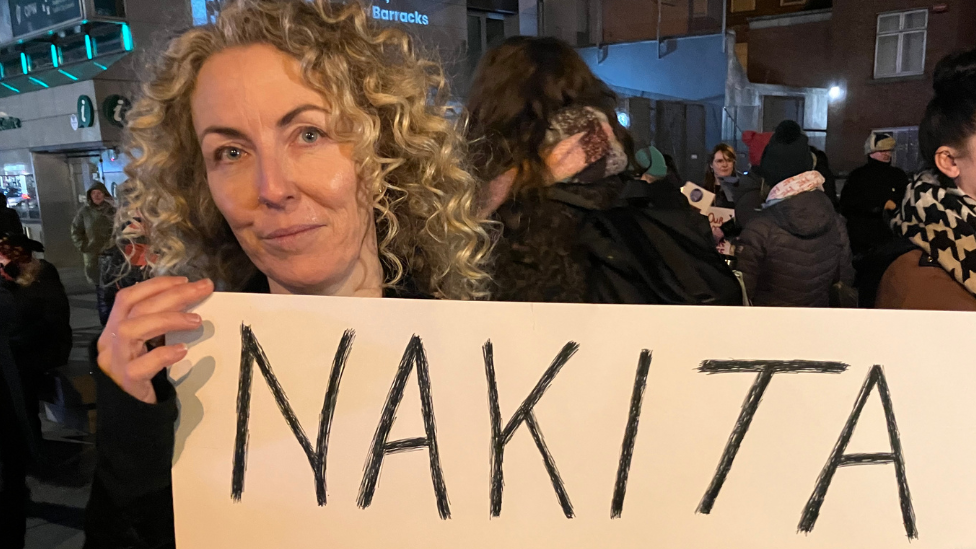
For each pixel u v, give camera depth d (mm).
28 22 7176
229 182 834
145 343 843
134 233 1061
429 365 884
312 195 827
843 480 861
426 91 1018
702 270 1141
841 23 9953
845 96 10047
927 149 1375
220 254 1047
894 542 857
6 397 1726
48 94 7523
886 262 1433
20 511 1732
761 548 867
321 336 884
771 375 863
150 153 940
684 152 8305
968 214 1274
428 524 885
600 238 1134
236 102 794
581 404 877
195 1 1481
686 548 873
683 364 869
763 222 2201
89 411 3906
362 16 901
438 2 6035
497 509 882
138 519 857
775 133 2281
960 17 8859
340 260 868
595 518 879
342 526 891
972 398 851
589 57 7707
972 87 1238
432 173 1000
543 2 7441
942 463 854
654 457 874
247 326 884
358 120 843
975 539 852
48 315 3311
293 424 887
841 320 857
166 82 891
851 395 859
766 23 11445
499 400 879
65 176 8328
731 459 867
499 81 1223
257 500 892
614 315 872
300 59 803
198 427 891
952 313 849
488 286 1165
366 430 887
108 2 6461
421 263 1062
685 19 8242
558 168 1172
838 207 3568
